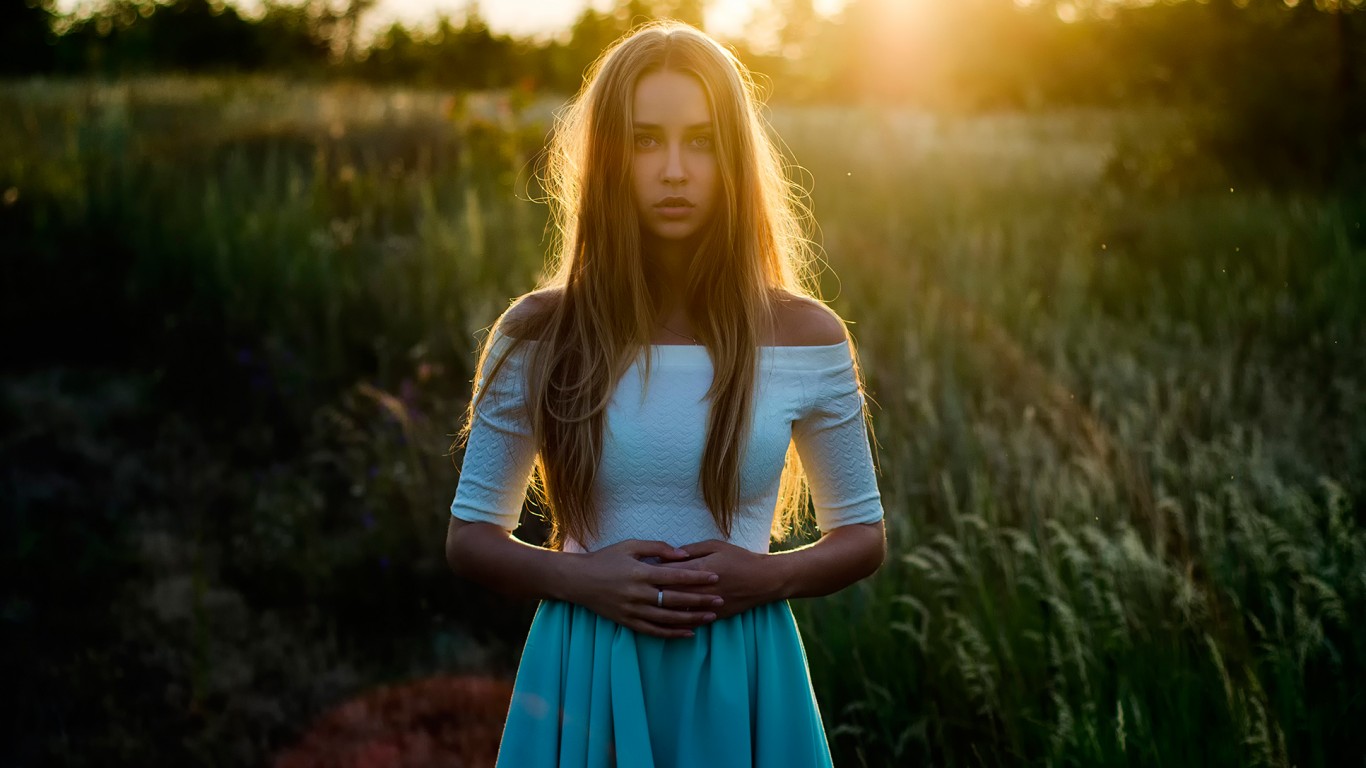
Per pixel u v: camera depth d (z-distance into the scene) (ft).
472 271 21.57
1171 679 9.21
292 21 85.46
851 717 9.94
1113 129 45.88
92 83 41.91
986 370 16.98
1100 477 12.36
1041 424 15.28
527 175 29.17
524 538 13.26
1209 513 11.51
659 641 5.78
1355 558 10.06
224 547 14.57
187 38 82.84
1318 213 24.71
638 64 5.74
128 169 26.32
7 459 16.12
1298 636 9.23
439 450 15.35
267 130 32.91
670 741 5.77
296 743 10.95
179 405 18.31
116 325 20.38
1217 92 36.47
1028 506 12.32
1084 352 17.38
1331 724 8.96
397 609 13.21
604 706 5.69
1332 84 32.65
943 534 12.26
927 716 9.38
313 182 27.86
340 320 20.31
